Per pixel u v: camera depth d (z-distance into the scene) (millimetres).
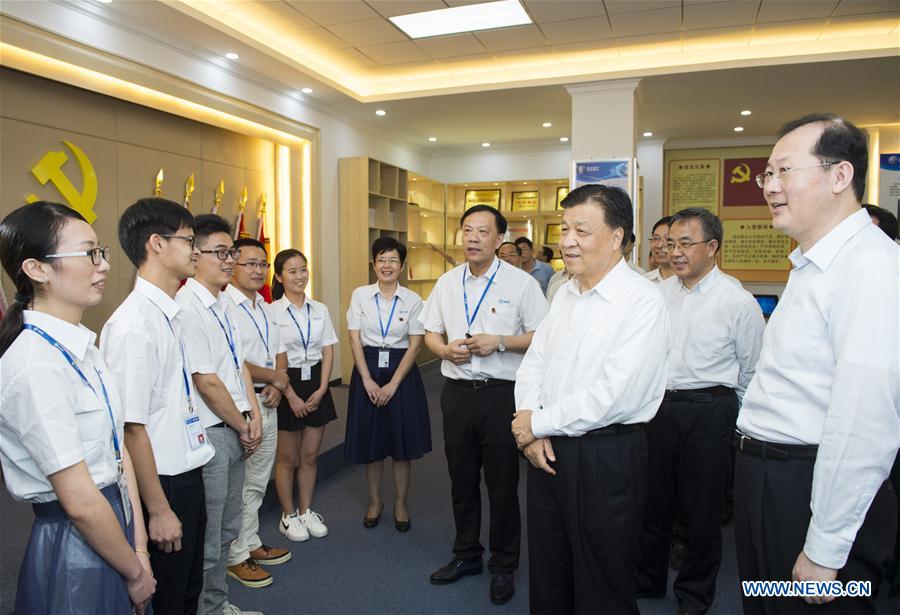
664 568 2322
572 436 1578
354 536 2971
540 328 1856
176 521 1526
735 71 4879
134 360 1475
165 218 1591
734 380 2195
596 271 1618
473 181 8406
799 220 1235
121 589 1229
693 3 4133
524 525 3113
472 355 2377
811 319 1206
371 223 6578
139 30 3840
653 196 7477
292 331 2930
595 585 1568
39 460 1097
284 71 4906
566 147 7984
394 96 5785
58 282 1177
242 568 2512
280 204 5703
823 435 1127
